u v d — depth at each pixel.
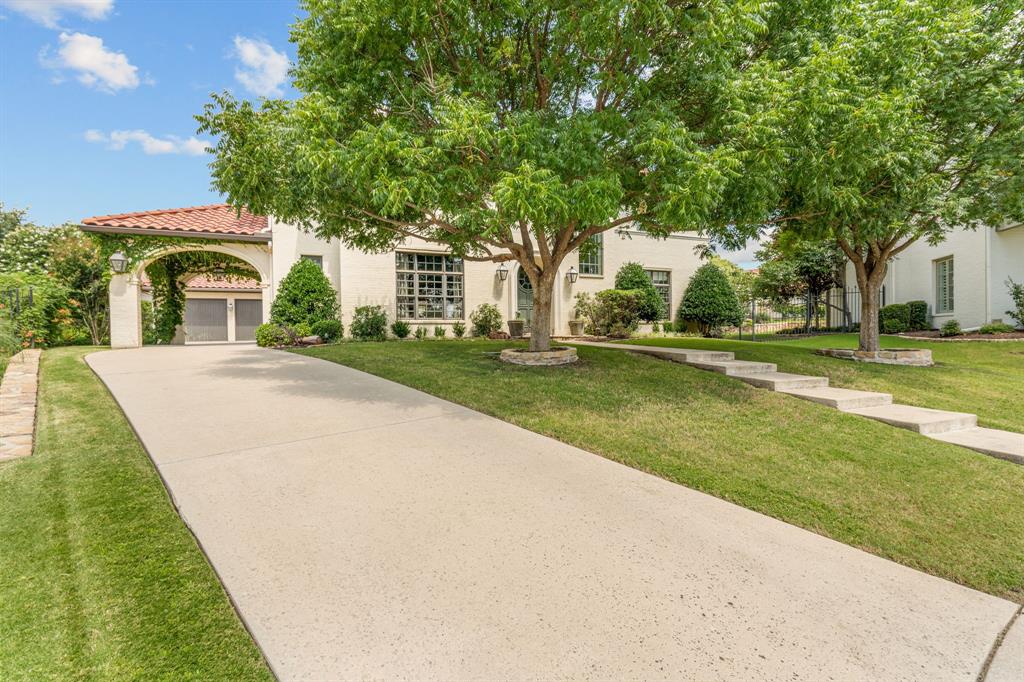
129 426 5.35
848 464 4.96
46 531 3.15
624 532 3.41
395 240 12.09
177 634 2.33
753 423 6.12
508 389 7.22
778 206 9.22
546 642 2.32
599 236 19.59
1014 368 11.14
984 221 10.05
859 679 2.19
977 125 8.88
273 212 7.96
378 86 6.93
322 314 14.62
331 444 4.89
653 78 6.99
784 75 6.48
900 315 18.31
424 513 3.55
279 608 2.51
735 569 3.04
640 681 2.11
